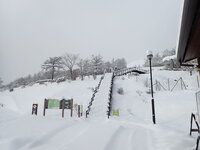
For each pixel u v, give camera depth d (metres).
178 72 25.69
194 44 4.19
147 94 17.78
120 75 28.48
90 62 38.50
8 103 20.30
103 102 15.54
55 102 10.71
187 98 13.75
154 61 53.34
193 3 2.53
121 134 6.31
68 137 5.39
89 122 8.73
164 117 11.27
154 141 5.47
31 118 8.54
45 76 48.38
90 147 4.41
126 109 14.30
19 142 4.48
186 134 6.56
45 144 4.59
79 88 21.02
